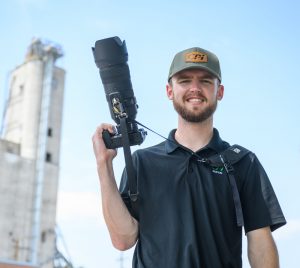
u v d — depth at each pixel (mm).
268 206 2873
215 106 2943
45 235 55125
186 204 2734
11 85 64062
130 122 2854
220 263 2668
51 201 57219
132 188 2824
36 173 57219
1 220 53500
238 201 2764
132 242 2908
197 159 2855
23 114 60094
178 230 2691
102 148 2855
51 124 60375
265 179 2945
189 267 2607
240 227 2811
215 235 2709
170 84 3057
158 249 2703
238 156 2898
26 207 55562
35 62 62062
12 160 56344
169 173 2850
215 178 2816
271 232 2908
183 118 2934
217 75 2926
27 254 53281
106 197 2805
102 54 2830
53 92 61969
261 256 2805
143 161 2943
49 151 59156
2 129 62031
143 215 2805
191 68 2889
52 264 53750
